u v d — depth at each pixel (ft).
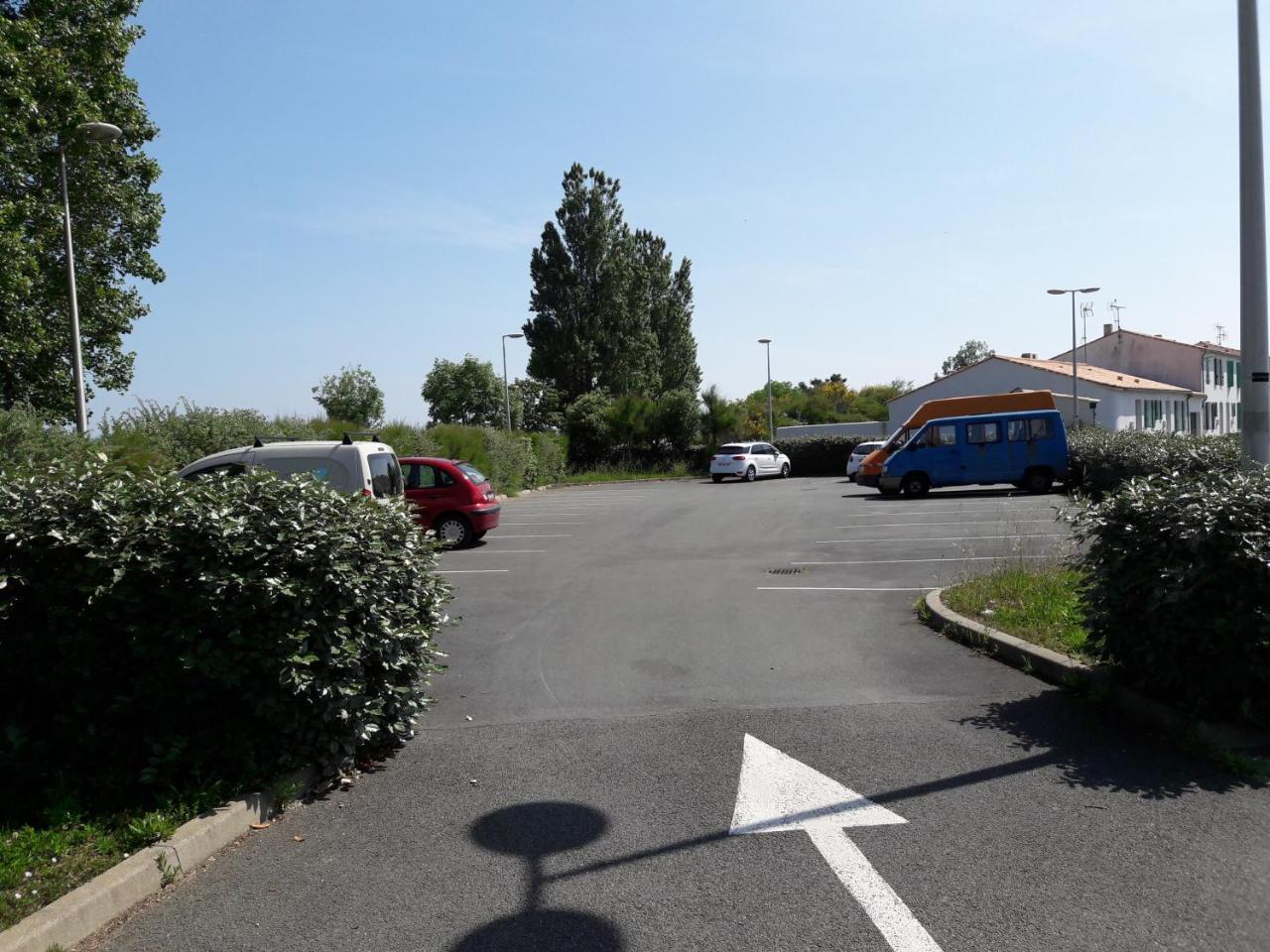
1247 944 10.77
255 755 16.06
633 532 65.62
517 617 33.88
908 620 31.07
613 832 14.57
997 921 11.46
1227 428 207.92
